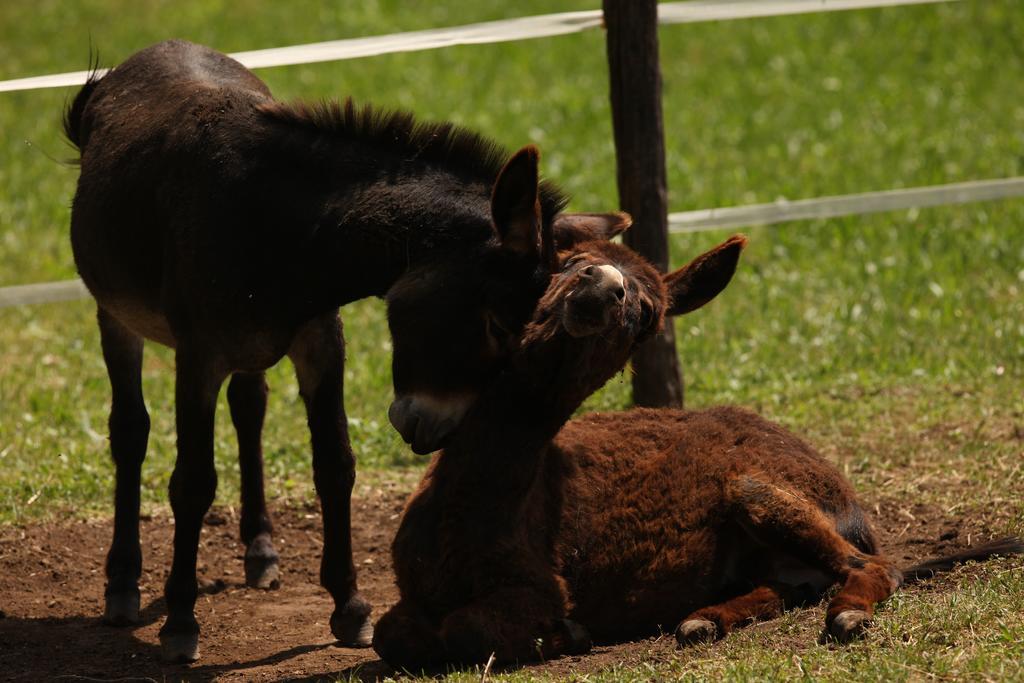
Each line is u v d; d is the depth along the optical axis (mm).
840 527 9312
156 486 12719
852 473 12062
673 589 9117
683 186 23719
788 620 8430
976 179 22875
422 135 9062
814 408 13914
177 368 9359
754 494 9070
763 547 9398
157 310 9969
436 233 8547
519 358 8180
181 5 39500
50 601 10789
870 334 16328
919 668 7324
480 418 8617
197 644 9469
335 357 9773
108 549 11688
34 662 9422
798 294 18250
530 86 32188
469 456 8648
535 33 13875
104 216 10062
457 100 30562
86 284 10719
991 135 25891
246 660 9477
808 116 28938
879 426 13258
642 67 13094
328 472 9750
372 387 15461
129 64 11039
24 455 13344
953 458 12156
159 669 9250
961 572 9023
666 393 13445
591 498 9250
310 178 9023
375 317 18312
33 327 17812
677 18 14086
